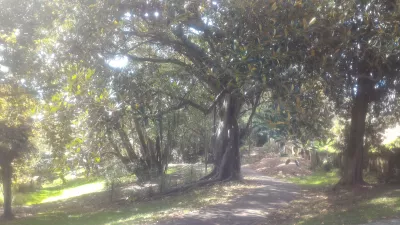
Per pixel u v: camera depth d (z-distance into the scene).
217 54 12.17
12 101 14.38
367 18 11.21
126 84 14.34
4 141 17.38
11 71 13.93
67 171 10.68
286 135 10.23
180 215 13.40
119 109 11.46
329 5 11.04
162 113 16.42
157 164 23.11
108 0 13.19
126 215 15.55
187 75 15.96
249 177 24.23
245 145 37.62
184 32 15.55
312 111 9.98
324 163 25.44
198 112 22.61
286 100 9.70
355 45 12.02
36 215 19.58
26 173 21.59
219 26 12.82
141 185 21.42
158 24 14.15
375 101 16.09
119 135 20.41
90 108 9.84
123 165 22.48
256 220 12.45
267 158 34.47
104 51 13.88
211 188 19.45
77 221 15.99
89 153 9.91
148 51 17.80
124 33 14.55
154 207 16.62
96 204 20.77
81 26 13.23
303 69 10.93
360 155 16.36
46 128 9.84
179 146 27.77
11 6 14.04
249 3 11.23
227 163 21.25
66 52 13.11
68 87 9.46
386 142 21.39
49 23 14.01
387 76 14.05
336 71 11.54
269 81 10.46
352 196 14.30
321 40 11.09
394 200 12.07
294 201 15.56
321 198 15.28
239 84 11.25
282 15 11.12
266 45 10.95
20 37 13.95
